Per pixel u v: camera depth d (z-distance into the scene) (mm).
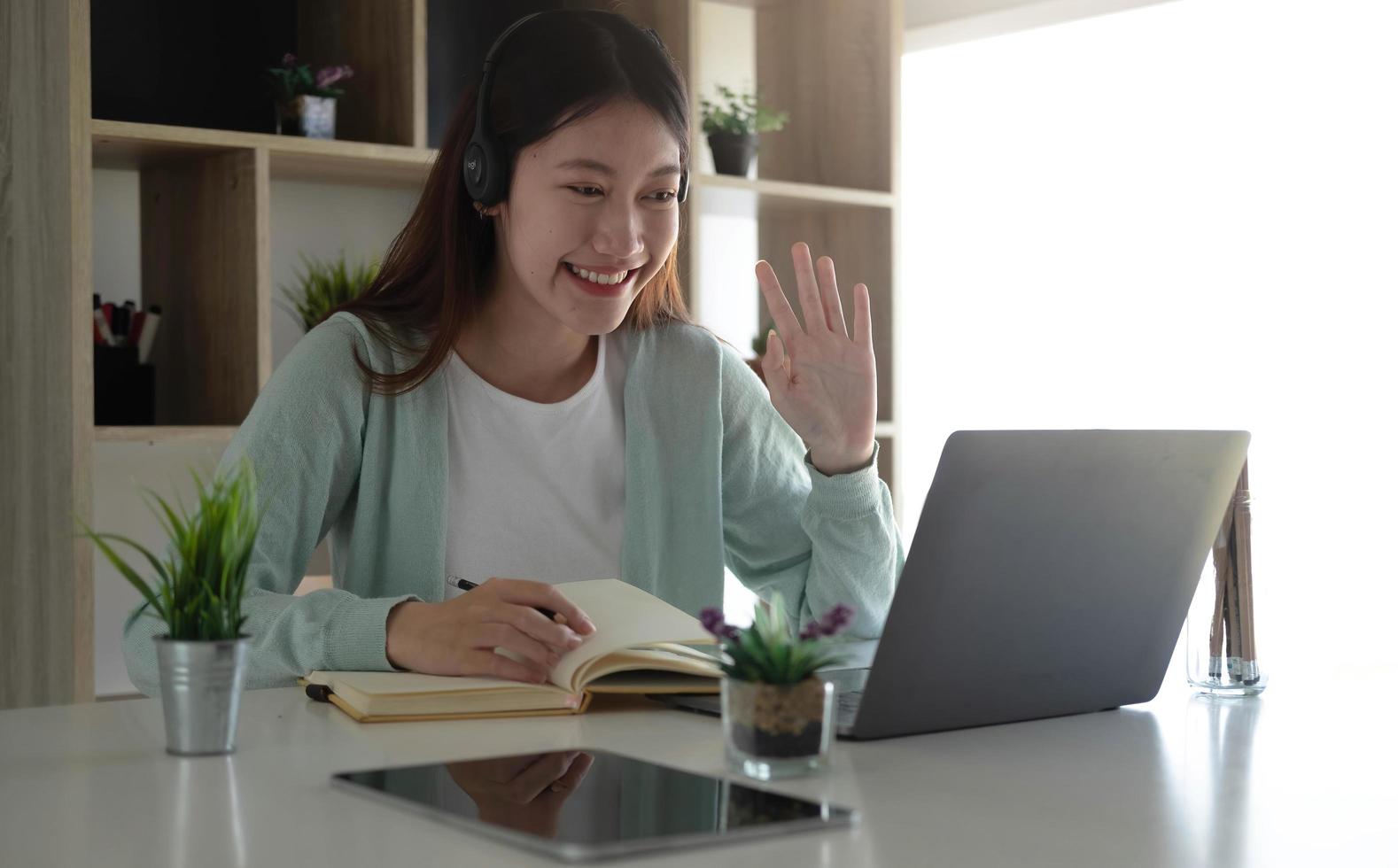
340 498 1539
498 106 1444
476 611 1139
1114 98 3756
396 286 1598
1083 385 3865
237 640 928
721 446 1690
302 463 1456
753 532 1736
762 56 3775
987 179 4023
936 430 4188
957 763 934
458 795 789
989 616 1030
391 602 1200
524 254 1455
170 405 2887
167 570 942
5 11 2512
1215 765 939
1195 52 3596
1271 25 3467
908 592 974
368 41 2924
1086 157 3816
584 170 1406
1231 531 1224
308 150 2688
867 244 3553
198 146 2615
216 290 2732
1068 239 3873
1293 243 3479
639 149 1419
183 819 756
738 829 718
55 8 2434
